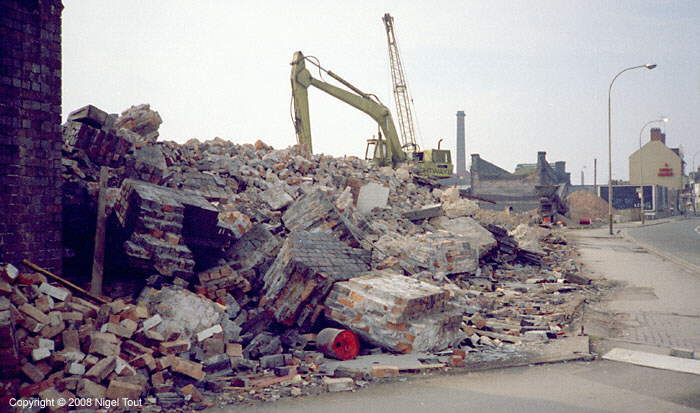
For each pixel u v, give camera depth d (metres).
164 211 8.50
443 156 37.62
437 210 19.39
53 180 8.03
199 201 9.70
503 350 8.65
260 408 6.04
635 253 24.41
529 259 19.30
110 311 7.23
